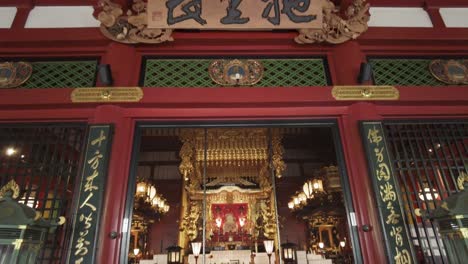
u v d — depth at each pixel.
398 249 3.90
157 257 7.93
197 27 4.90
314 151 10.42
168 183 10.13
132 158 4.44
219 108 4.74
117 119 4.52
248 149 8.45
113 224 4.04
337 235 9.01
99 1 4.91
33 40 4.82
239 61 5.12
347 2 5.22
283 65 5.17
